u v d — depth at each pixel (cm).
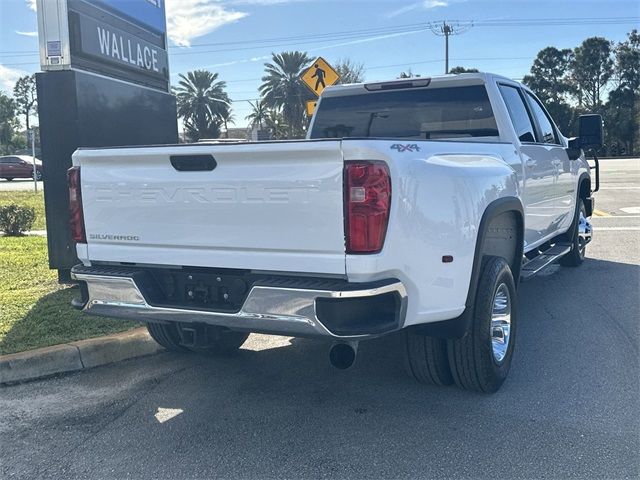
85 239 432
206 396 455
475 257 409
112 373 507
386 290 341
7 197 2089
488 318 422
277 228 356
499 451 364
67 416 427
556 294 725
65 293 711
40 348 516
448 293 387
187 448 378
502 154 500
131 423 414
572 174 762
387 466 350
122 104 793
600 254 967
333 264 343
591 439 376
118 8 800
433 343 429
